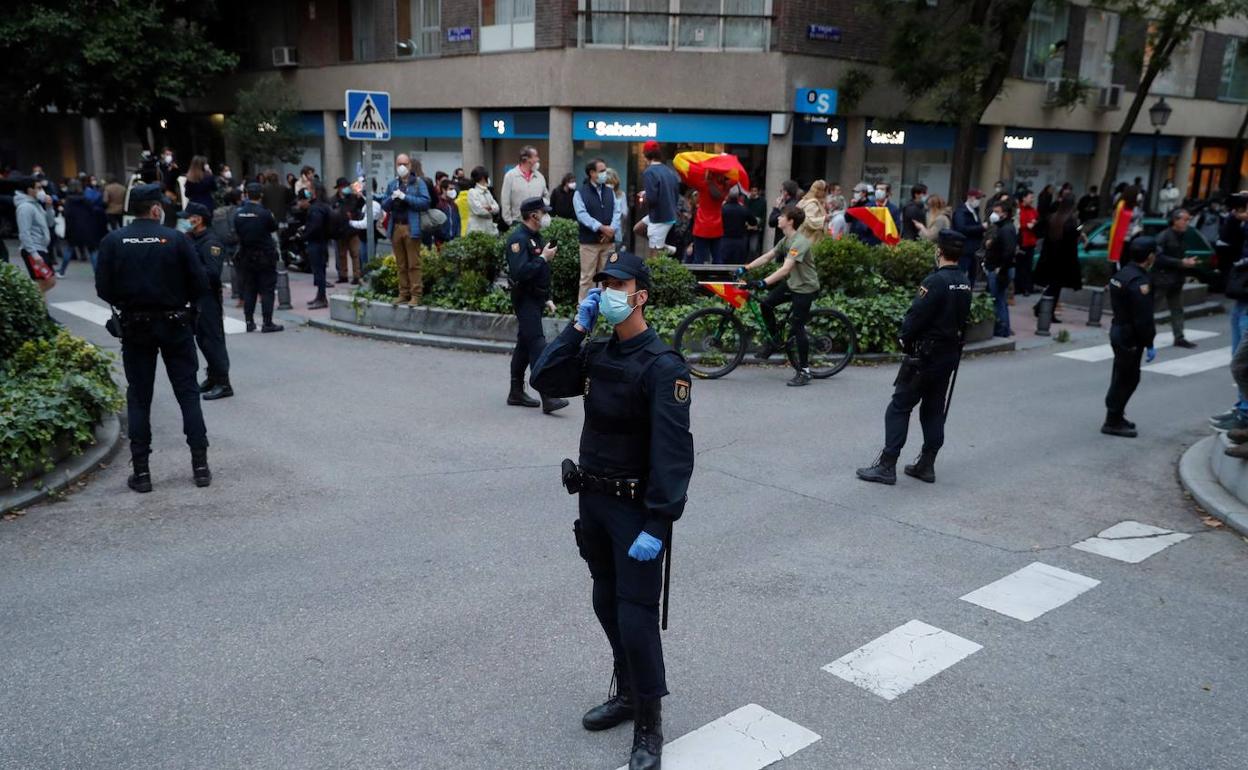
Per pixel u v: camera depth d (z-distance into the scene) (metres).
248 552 5.94
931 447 7.68
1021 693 4.56
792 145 22.20
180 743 4.00
